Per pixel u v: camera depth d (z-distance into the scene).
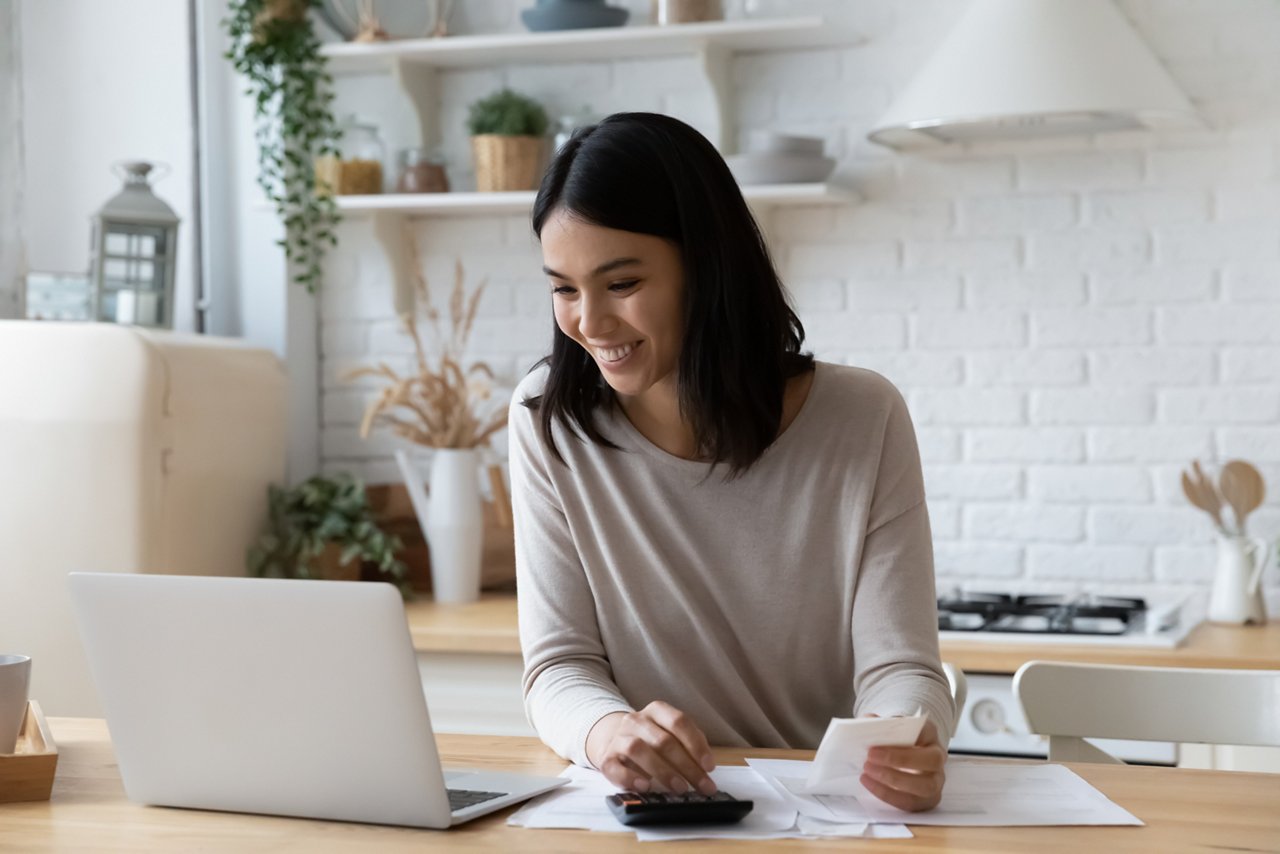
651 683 1.83
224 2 3.72
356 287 3.75
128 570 2.99
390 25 3.57
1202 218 3.22
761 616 1.79
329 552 3.38
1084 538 3.30
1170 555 3.25
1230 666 2.68
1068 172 3.30
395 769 1.34
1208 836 1.29
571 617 1.83
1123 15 3.21
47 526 3.01
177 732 1.42
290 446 3.68
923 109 2.99
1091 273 3.29
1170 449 3.25
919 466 1.81
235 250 3.71
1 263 3.39
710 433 1.72
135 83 3.72
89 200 3.74
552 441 1.81
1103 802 1.41
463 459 3.37
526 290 3.65
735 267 1.66
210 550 3.22
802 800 1.43
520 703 3.01
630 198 1.58
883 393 1.79
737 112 3.50
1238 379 3.21
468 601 3.36
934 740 1.44
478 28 3.66
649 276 1.60
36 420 3.02
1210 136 3.21
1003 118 2.99
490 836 1.32
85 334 3.04
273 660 1.37
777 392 1.72
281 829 1.36
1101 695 1.87
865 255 3.42
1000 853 1.25
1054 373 3.32
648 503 1.80
